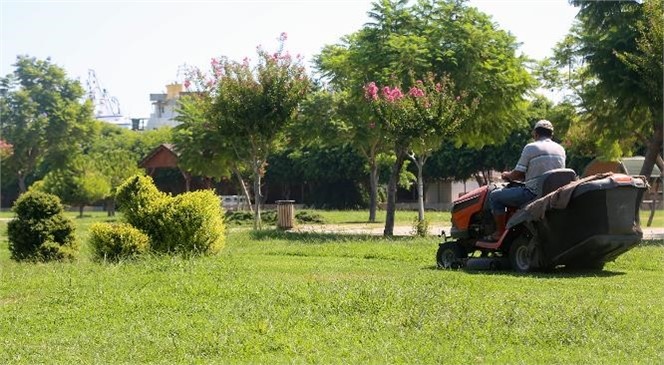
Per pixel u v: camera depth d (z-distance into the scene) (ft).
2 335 29.12
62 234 58.54
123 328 29.07
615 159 114.21
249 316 30.09
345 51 94.58
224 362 23.99
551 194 40.93
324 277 41.34
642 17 78.28
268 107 93.35
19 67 236.84
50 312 32.96
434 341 25.66
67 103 238.48
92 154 230.48
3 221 146.92
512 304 30.91
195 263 46.34
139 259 50.52
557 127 98.68
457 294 33.53
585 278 39.78
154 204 55.93
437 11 85.81
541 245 42.47
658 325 27.45
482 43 82.23
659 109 77.00
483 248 45.68
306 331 27.43
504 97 83.87
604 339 25.59
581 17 82.17
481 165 189.88
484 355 23.97
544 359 23.47
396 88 78.69
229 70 94.12
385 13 85.20
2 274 45.78
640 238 41.16
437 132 78.79
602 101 85.15
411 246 60.95
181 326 28.68
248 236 79.56
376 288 34.71
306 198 236.43
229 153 126.52
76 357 25.17
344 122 120.16
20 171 233.35
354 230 98.22
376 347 24.97
